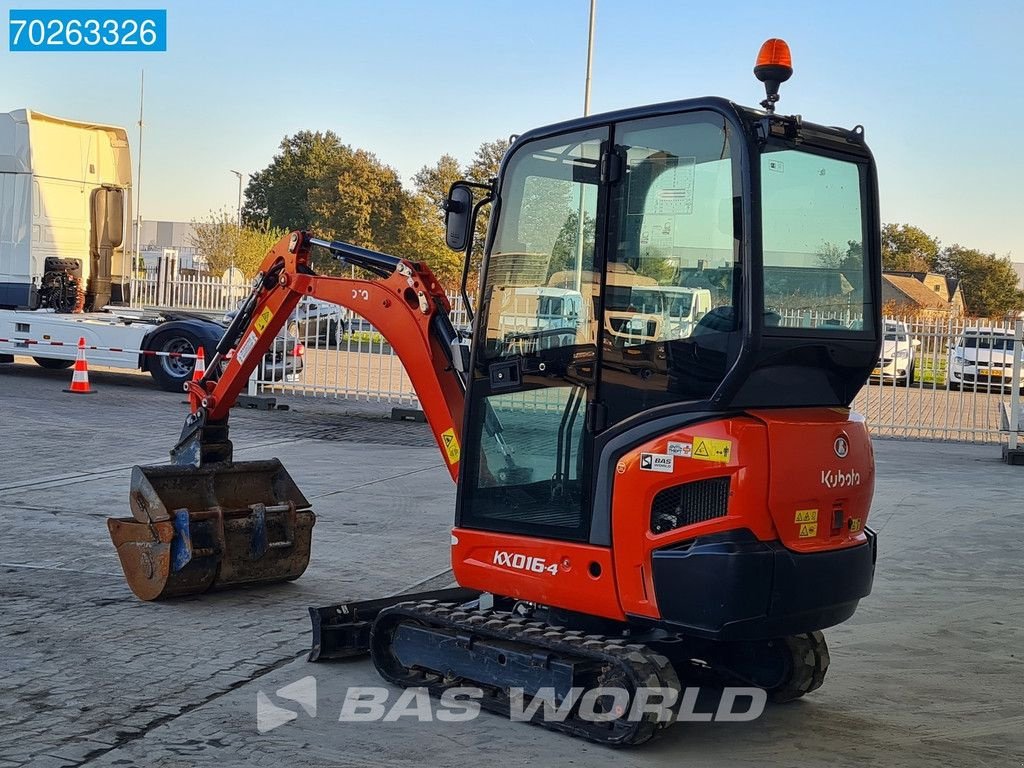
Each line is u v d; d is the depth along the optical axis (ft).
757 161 15.37
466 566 18.25
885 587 26.86
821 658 18.47
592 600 16.51
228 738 16.02
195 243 175.73
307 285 22.39
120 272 67.05
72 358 62.44
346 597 24.12
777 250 15.99
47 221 63.00
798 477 15.79
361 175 216.74
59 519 30.40
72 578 24.68
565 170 17.25
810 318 16.51
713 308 15.67
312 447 46.37
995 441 57.47
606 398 16.58
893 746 16.98
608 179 16.60
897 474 44.57
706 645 18.78
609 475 16.37
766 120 15.56
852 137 17.28
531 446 17.51
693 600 15.42
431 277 20.71
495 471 18.02
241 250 171.42
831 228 16.85
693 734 17.16
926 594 26.27
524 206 17.78
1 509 31.35
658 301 16.17
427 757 15.69
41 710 16.79
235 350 23.95
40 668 18.69
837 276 16.97
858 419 17.25
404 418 57.36
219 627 21.49
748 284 15.25
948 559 29.81
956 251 331.98
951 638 22.90
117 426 48.06
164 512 22.61
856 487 16.79
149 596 22.90
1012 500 38.81
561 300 17.22
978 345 57.26
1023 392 66.33
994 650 22.15
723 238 15.58
